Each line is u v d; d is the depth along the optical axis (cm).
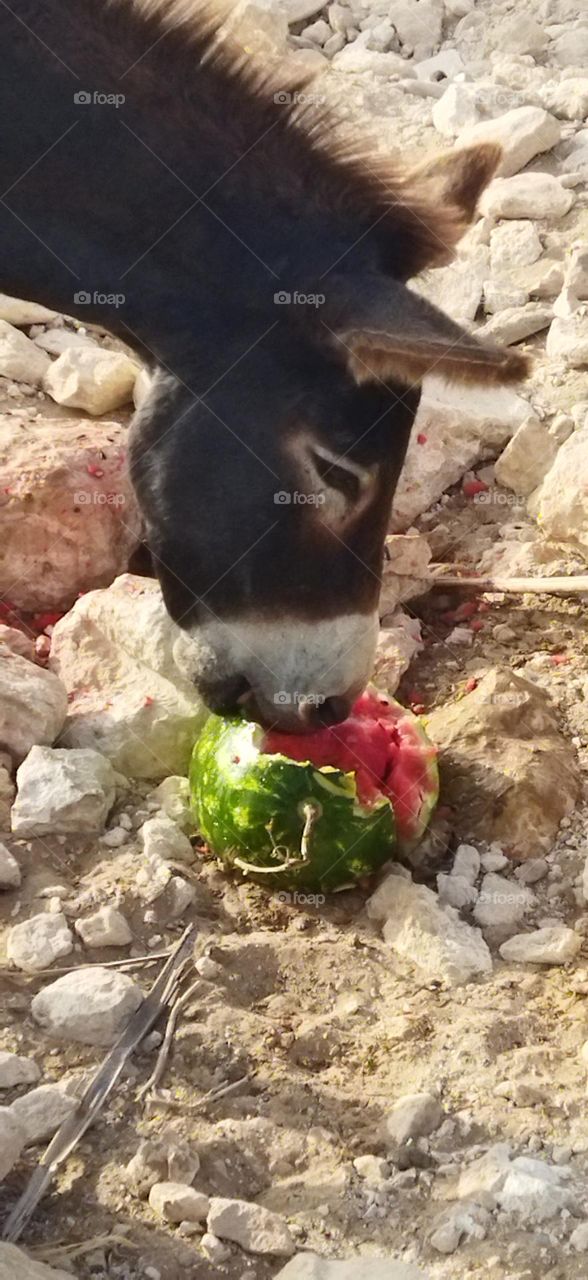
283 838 157
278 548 147
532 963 157
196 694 177
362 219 143
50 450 206
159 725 177
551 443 230
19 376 244
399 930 158
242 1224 126
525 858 170
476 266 273
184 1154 131
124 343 156
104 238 148
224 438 146
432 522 227
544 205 282
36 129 146
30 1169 132
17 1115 132
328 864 158
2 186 148
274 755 158
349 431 141
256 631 151
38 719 175
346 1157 135
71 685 186
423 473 227
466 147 150
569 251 273
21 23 145
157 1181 131
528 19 341
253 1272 124
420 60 347
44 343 256
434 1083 142
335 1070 144
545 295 268
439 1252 126
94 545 203
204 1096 140
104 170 146
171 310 147
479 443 235
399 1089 142
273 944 156
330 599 149
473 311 267
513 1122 138
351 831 158
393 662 191
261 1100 140
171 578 154
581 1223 127
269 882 162
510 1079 142
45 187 147
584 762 182
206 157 146
